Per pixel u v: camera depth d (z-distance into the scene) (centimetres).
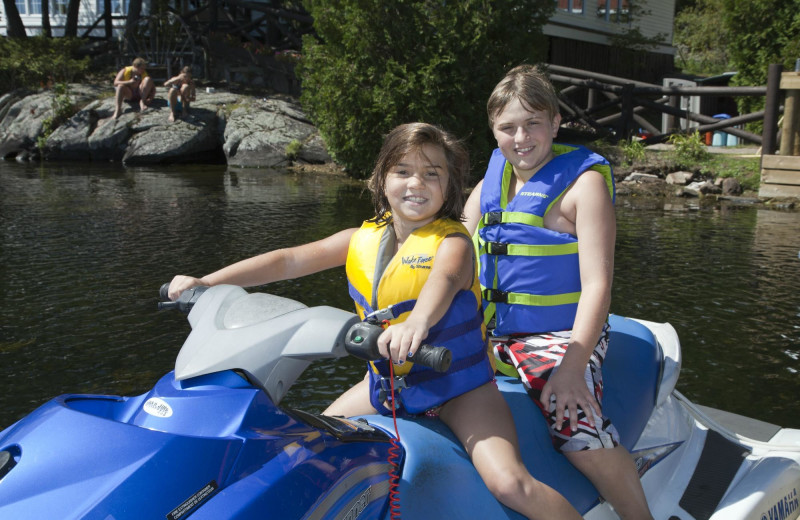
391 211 220
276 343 167
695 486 253
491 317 262
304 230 927
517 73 256
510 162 261
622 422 241
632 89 1761
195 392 162
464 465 196
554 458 221
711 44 4181
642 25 2898
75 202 1162
